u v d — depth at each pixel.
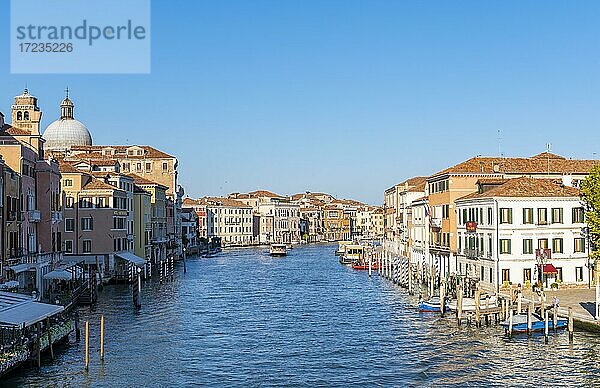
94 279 65.50
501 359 39.28
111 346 43.78
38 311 36.62
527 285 59.16
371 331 48.78
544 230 59.97
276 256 151.50
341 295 71.00
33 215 58.56
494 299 52.22
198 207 199.00
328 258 144.38
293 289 77.94
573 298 53.88
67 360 39.47
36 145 62.88
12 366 35.47
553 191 60.59
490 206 60.66
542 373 36.38
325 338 46.72
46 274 57.69
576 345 41.56
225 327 51.34
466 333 46.34
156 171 128.88
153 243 105.12
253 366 39.28
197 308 61.34
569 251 60.22
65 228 80.12
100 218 80.88
